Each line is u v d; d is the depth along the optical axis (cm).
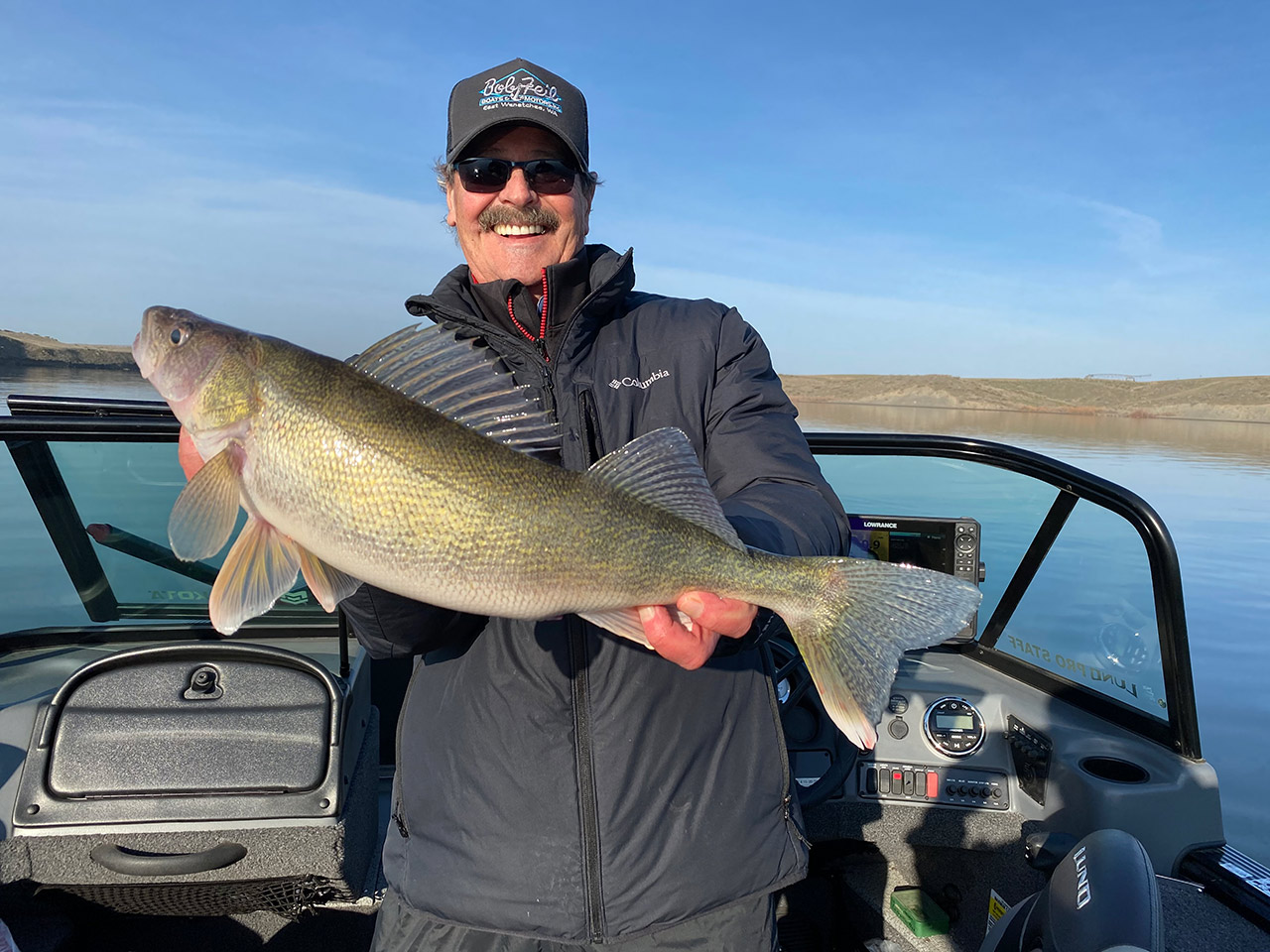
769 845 194
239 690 247
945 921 332
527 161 238
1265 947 232
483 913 182
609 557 178
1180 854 276
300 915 284
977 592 185
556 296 223
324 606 179
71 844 230
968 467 382
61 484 324
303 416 172
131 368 894
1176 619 283
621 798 184
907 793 329
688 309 240
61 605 340
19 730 250
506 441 186
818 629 192
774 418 225
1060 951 170
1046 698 338
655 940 188
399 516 170
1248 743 573
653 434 188
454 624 199
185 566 346
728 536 188
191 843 236
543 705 188
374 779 293
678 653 167
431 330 186
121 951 279
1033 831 309
